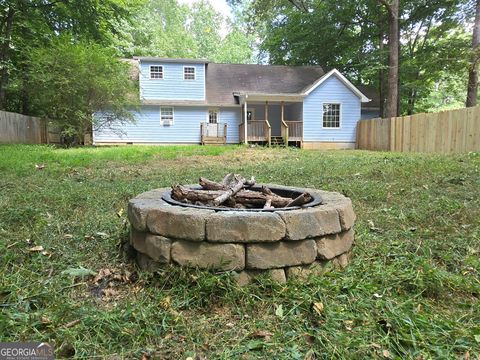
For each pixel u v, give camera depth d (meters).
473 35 12.20
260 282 1.62
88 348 1.21
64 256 2.05
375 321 1.37
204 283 1.56
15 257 1.96
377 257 2.04
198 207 1.84
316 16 17.53
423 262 1.91
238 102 16.58
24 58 13.14
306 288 1.62
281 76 18.25
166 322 1.37
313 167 5.82
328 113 16.27
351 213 2.01
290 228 1.68
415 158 6.75
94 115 13.30
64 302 1.53
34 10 13.06
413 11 15.69
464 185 3.80
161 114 16.41
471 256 2.05
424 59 15.34
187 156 8.60
